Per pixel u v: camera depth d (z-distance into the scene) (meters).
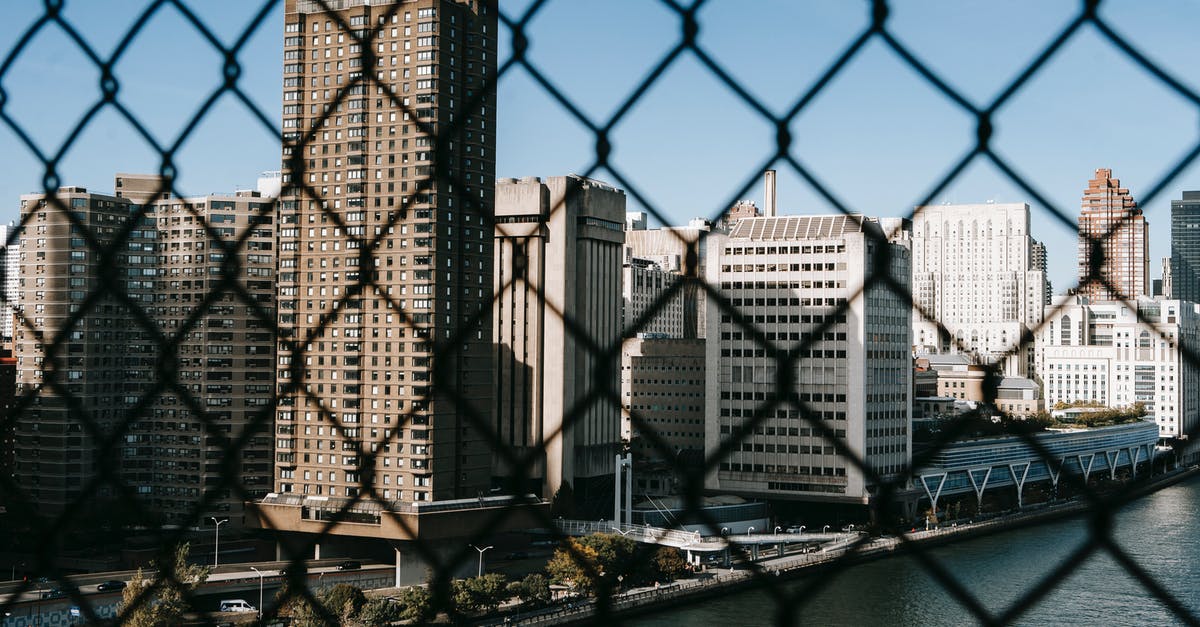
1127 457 120.62
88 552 48.94
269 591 58.84
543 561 45.53
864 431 90.88
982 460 92.25
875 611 55.00
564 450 85.31
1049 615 50.88
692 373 100.56
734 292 92.75
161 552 4.74
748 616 39.97
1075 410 142.88
